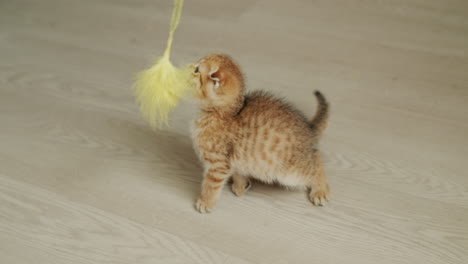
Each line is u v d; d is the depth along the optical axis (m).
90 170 1.76
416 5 2.88
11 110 2.06
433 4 2.87
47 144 1.88
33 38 2.61
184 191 1.68
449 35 2.57
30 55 2.46
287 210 1.60
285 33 2.64
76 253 1.45
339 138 1.90
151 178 1.73
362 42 2.54
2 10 2.89
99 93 2.18
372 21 2.73
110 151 1.85
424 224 1.54
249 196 1.66
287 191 1.68
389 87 2.19
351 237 1.50
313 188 1.64
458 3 2.87
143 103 1.47
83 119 2.02
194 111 2.04
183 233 1.52
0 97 2.14
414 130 1.94
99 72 2.33
